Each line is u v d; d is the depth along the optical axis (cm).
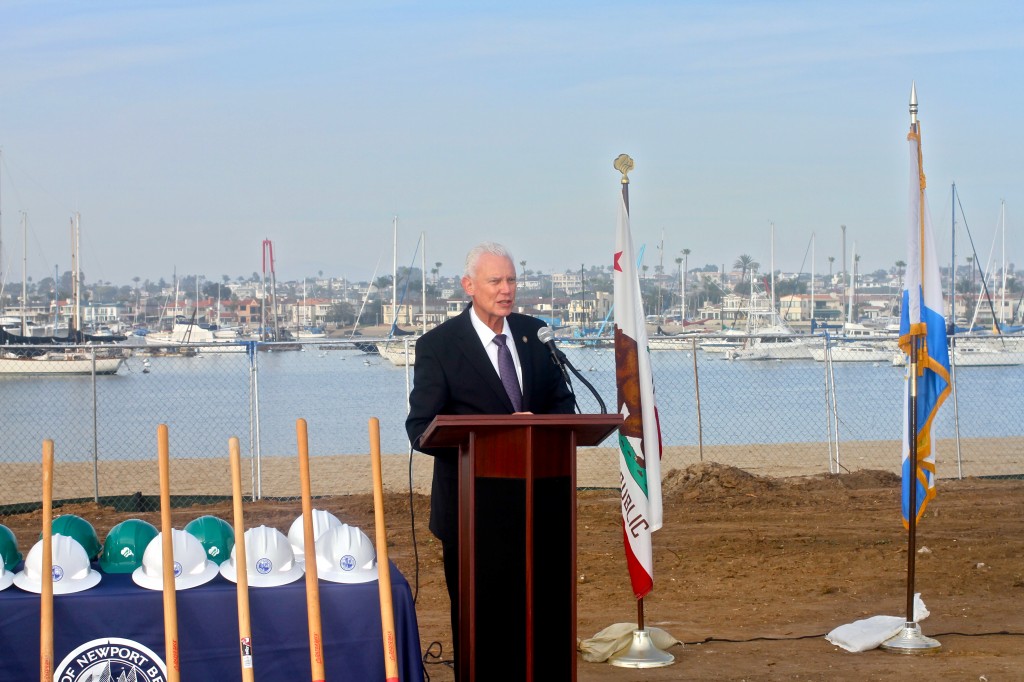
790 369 3503
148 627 401
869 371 3556
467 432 407
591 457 1741
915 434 657
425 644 689
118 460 1803
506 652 410
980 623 722
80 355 3631
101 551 461
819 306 11638
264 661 407
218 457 1906
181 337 7581
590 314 9725
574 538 409
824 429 2231
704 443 2014
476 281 490
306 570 398
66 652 395
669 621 750
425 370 493
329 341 1369
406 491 1405
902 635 658
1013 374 3216
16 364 3312
